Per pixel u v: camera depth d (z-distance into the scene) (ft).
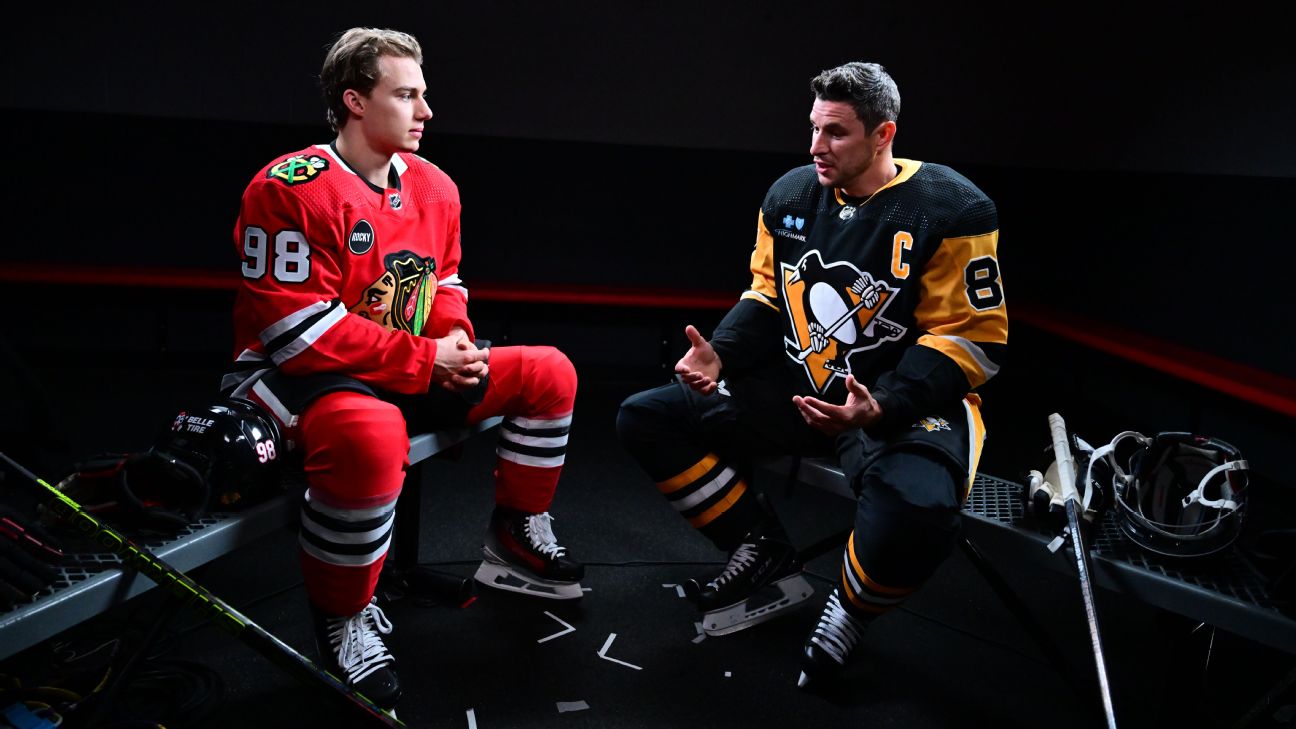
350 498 6.47
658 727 6.92
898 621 8.62
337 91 6.99
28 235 15.19
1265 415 11.02
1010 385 17.07
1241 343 13.19
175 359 15.21
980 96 16.75
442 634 7.98
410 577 8.56
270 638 5.82
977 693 7.57
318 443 6.46
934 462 7.06
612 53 16.08
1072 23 16.12
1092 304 16.21
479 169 16.19
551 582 8.46
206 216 15.56
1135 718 7.23
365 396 6.82
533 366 8.00
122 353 15.20
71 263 15.31
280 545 9.46
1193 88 14.21
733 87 16.43
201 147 15.34
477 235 16.39
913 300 7.53
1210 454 6.79
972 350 7.27
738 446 8.16
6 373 13.97
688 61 16.25
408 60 7.00
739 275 17.11
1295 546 6.10
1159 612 6.73
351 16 15.37
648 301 15.37
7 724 5.82
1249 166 13.23
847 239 7.68
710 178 16.70
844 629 7.30
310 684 5.97
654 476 8.28
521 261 16.58
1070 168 16.62
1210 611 6.18
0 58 14.62
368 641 6.87
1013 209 17.20
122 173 15.21
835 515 11.05
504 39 15.81
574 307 15.24
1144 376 12.82
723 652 7.95
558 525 10.30
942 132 16.87
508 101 16.03
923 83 16.63
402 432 6.74
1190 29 14.29
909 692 7.54
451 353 7.37
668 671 7.64
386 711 6.57
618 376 16.26
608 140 16.37
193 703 6.67
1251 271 13.08
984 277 7.30
